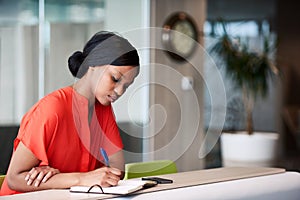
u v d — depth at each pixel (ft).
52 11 18.88
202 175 8.71
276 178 8.80
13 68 18.31
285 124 34.30
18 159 7.75
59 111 7.84
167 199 6.95
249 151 23.18
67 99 8.00
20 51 18.37
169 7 22.26
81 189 7.15
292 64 34.99
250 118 24.20
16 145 7.97
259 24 32.35
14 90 18.34
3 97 18.20
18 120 18.49
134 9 21.08
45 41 18.76
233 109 28.89
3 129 18.26
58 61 19.03
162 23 22.00
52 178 7.59
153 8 21.65
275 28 32.99
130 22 20.94
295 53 34.96
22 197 6.82
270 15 32.76
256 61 23.72
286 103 34.60
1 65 18.12
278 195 8.34
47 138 7.79
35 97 18.66
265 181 8.49
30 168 7.80
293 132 33.40
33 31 18.57
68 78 19.20
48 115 7.77
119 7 20.57
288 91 34.76
